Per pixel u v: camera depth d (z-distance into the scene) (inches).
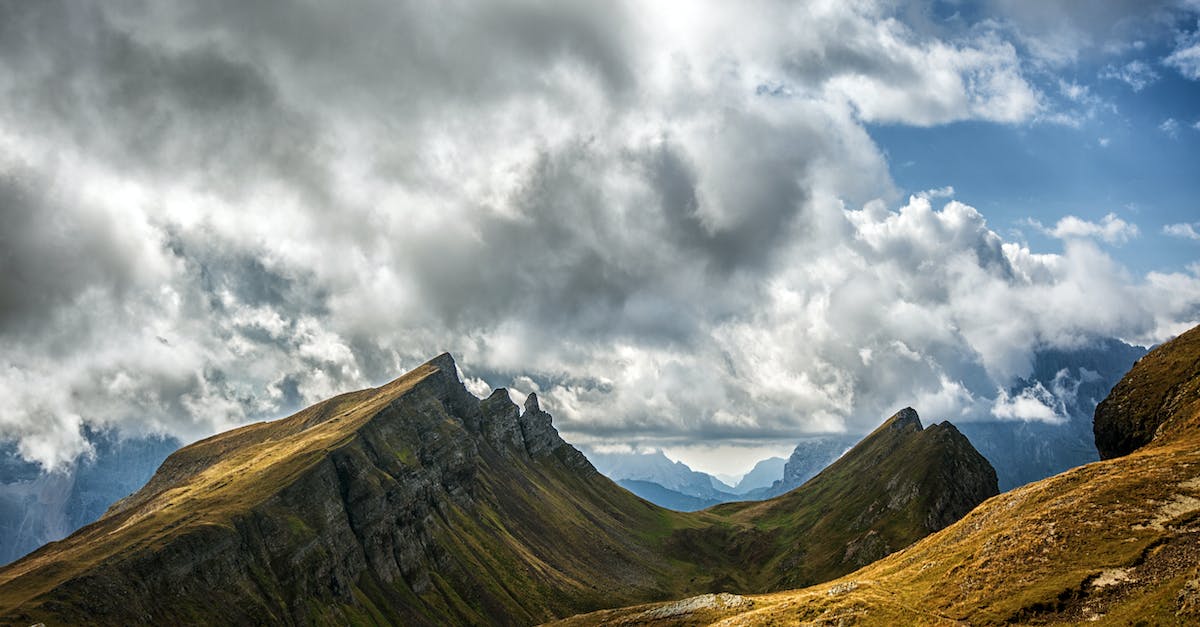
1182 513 4281.5
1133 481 4918.8
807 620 4960.6
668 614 7406.5
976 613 4205.2
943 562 5339.6
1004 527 5300.2
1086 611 3786.9
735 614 6747.1
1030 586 4227.4
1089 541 4407.0
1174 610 3405.5
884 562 6835.6
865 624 4571.9
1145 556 4005.9
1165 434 6742.1
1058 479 5713.6
